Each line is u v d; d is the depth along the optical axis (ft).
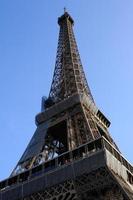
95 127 298.15
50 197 216.95
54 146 311.06
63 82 384.27
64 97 353.92
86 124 285.64
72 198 208.03
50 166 236.22
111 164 213.66
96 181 205.98
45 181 226.58
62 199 210.59
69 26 488.44
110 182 200.64
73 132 287.69
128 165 241.35
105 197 198.90
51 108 332.80
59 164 234.38
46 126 317.83
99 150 217.36
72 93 354.13
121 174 220.43
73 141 273.33
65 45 447.01
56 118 322.34
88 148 228.43
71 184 214.48
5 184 249.34
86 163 216.74
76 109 314.96
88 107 325.83
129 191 204.44
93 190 204.64
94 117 326.85
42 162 246.88
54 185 222.07
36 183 229.86
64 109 325.01
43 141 289.94
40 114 336.08
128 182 225.56
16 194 233.35
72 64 402.11
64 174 221.46
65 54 428.97
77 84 364.79
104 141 223.71
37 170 240.53
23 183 236.43
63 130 320.29
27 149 291.58
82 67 412.77
